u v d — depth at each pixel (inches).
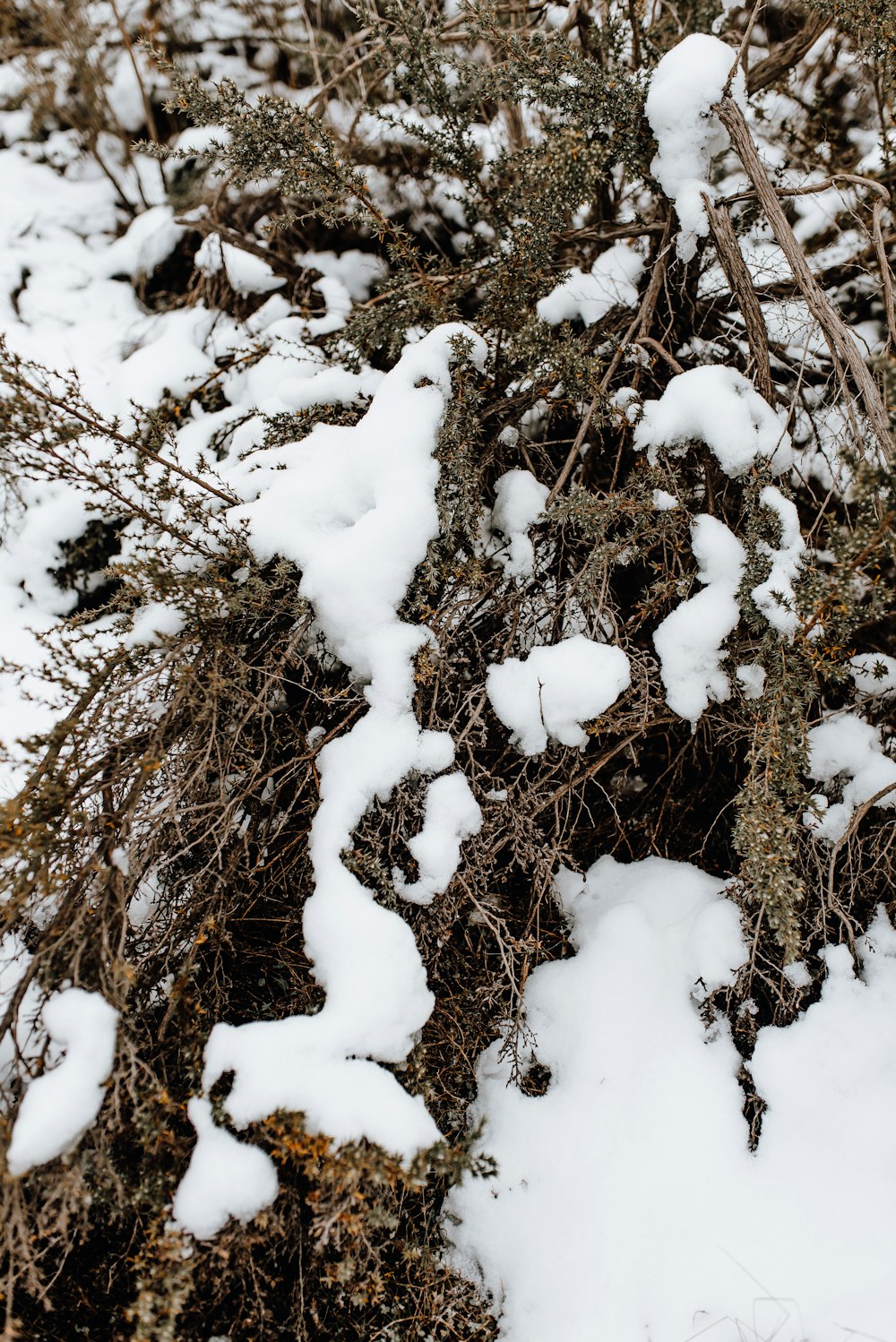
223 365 116.9
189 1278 55.9
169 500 78.7
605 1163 76.4
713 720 86.0
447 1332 71.9
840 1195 73.9
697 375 79.3
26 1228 57.6
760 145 117.0
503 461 91.7
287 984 77.8
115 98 147.0
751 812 70.0
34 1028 64.2
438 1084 77.5
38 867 63.2
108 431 73.9
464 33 107.6
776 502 77.9
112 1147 63.6
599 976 83.6
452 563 79.2
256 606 75.4
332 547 74.6
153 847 70.2
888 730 90.8
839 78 116.2
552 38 91.5
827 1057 77.9
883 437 70.6
